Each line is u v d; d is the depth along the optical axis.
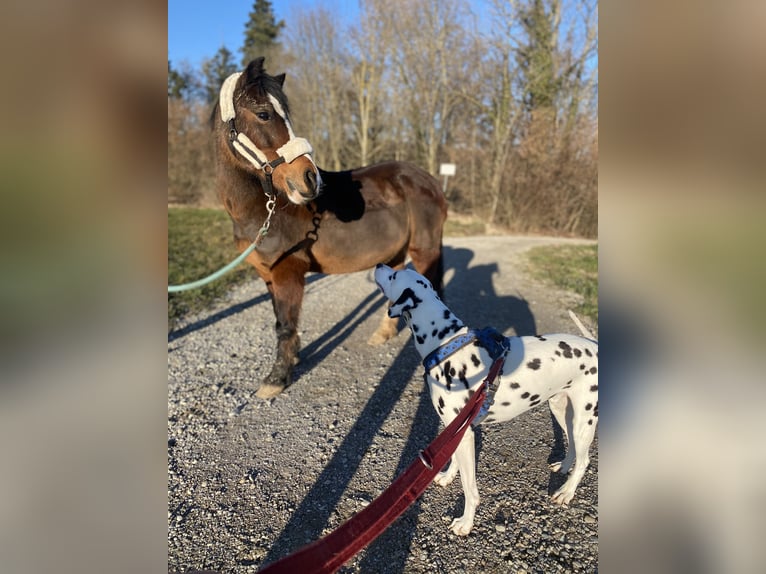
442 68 22.61
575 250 13.20
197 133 24.86
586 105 19.58
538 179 20.11
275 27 38.75
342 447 3.39
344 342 5.43
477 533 2.55
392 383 4.37
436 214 4.84
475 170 23.06
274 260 3.88
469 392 2.41
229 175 3.61
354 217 4.21
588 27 18.92
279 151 3.23
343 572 2.32
